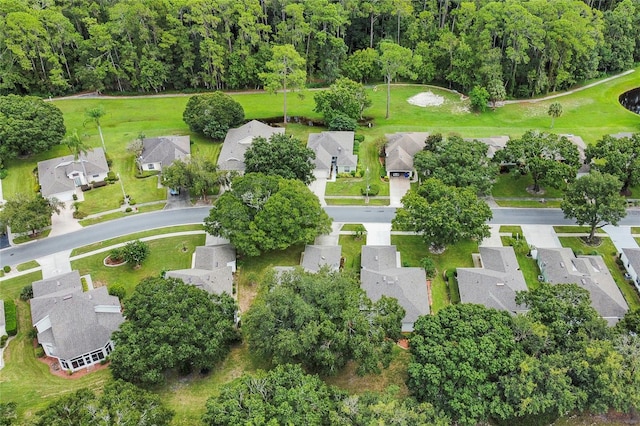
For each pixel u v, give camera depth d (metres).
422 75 140.12
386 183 100.50
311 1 134.75
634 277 76.88
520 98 133.50
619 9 142.38
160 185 101.00
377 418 50.44
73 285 75.44
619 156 88.75
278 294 61.47
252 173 86.62
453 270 78.75
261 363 65.50
